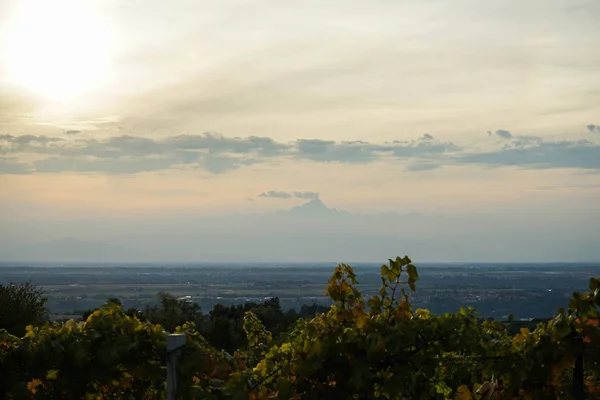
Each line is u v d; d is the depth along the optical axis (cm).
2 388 516
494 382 527
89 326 536
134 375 544
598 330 483
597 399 535
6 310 1955
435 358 502
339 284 529
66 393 525
